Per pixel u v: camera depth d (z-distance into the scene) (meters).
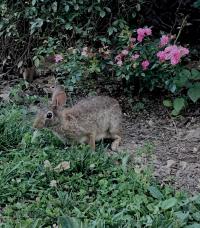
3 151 2.79
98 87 3.29
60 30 3.25
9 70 3.42
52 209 2.47
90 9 3.15
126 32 3.11
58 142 2.86
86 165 2.67
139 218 2.42
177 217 2.41
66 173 2.65
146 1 3.32
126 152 2.82
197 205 2.49
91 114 2.83
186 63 3.29
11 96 3.23
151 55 3.08
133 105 3.19
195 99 3.03
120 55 3.08
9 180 2.61
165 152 2.84
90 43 3.23
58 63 3.18
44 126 2.78
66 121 2.79
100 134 2.89
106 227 2.37
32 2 3.15
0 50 3.41
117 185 2.58
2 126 2.88
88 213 2.46
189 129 3.01
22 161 2.67
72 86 3.15
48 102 3.10
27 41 3.35
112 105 2.90
